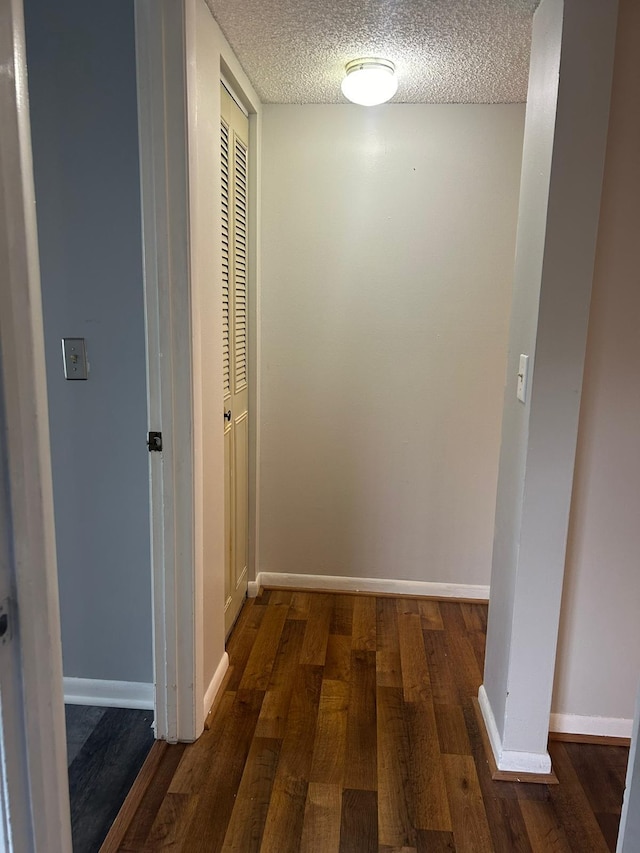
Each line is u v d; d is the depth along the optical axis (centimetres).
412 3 162
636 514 167
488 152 243
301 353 263
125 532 186
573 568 172
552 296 148
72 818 153
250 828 150
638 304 156
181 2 143
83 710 194
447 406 263
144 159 151
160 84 146
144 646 192
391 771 171
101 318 174
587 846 148
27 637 69
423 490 271
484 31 177
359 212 250
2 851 67
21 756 69
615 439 163
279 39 186
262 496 278
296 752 177
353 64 203
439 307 255
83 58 161
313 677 215
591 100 140
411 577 279
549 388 153
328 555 281
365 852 144
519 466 164
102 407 179
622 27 143
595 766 174
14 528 66
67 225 170
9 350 64
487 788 166
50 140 166
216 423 190
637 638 176
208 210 173
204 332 173
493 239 248
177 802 158
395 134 244
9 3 62
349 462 271
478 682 215
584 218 145
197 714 180
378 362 262
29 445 68
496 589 189
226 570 232
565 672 181
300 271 257
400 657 229
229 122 208
